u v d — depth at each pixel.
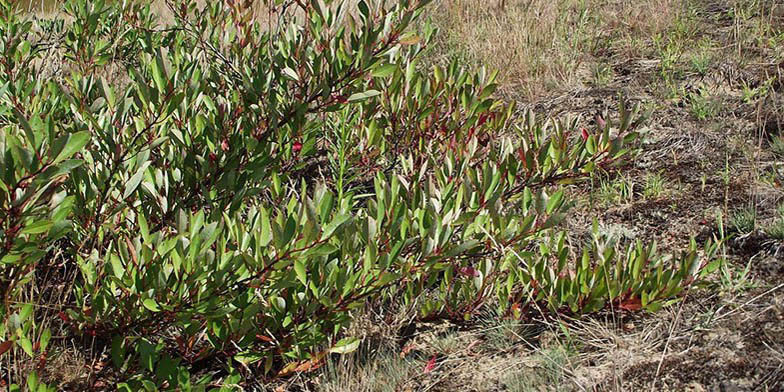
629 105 5.09
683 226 3.74
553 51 6.07
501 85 5.84
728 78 5.14
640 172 4.32
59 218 2.61
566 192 4.25
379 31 3.39
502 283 3.44
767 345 2.83
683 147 4.45
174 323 2.97
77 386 3.03
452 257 3.11
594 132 4.82
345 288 2.86
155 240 2.80
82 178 3.20
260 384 3.06
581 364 2.94
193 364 3.21
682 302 3.12
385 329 3.27
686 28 6.07
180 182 3.64
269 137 3.83
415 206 3.24
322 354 3.00
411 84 4.44
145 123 3.44
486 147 4.41
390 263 2.86
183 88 3.76
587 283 3.17
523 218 3.31
